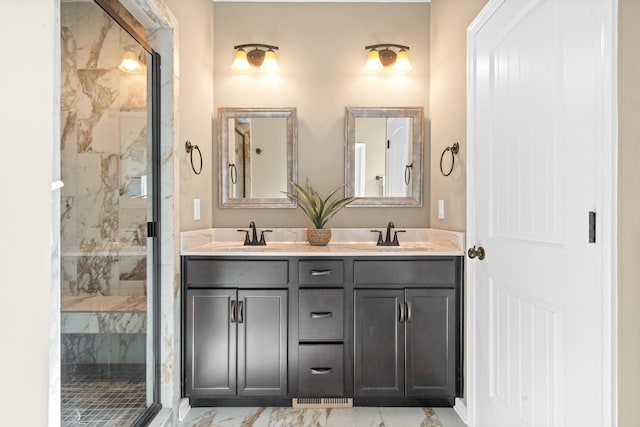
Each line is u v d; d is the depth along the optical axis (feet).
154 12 5.79
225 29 8.70
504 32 5.42
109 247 5.04
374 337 6.87
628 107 3.30
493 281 5.75
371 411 6.92
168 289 6.47
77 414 4.40
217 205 8.68
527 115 4.84
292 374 6.86
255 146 8.71
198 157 7.80
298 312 6.86
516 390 5.09
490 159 5.86
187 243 7.04
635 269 3.22
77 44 4.38
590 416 3.70
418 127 8.69
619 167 3.39
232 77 8.70
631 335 3.26
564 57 4.12
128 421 5.57
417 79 8.74
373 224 8.72
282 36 8.75
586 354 3.76
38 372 1.65
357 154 8.72
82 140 4.47
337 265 6.89
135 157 5.74
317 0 8.72
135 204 5.75
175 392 6.51
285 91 8.75
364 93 8.76
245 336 6.86
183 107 6.98
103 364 4.91
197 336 6.84
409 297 6.88
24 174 1.58
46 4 1.71
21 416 1.55
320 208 8.04
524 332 4.91
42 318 1.67
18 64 1.55
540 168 4.56
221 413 6.85
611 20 3.44
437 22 8.21
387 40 8.77
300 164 8.77
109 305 5.05
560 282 4.18
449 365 6.84
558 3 4.23
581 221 3.84
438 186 8.16
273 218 8.71
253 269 6.87
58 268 3.08
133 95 5.65
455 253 6.81
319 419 6.65
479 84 6.23
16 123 1.53
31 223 1.61
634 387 3.23
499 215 5.58
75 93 4.35
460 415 6.76
